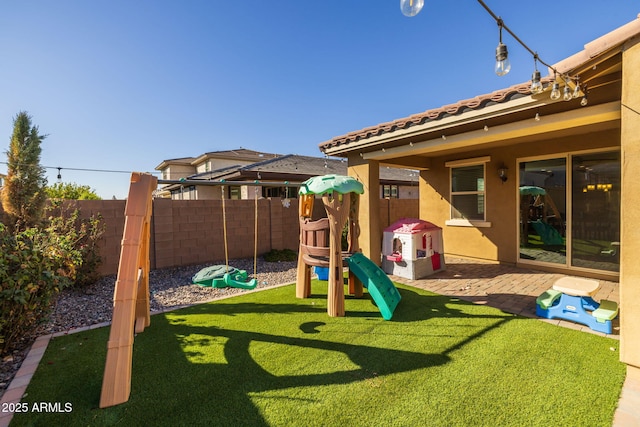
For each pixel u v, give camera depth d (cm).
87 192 1293
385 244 661
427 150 576
